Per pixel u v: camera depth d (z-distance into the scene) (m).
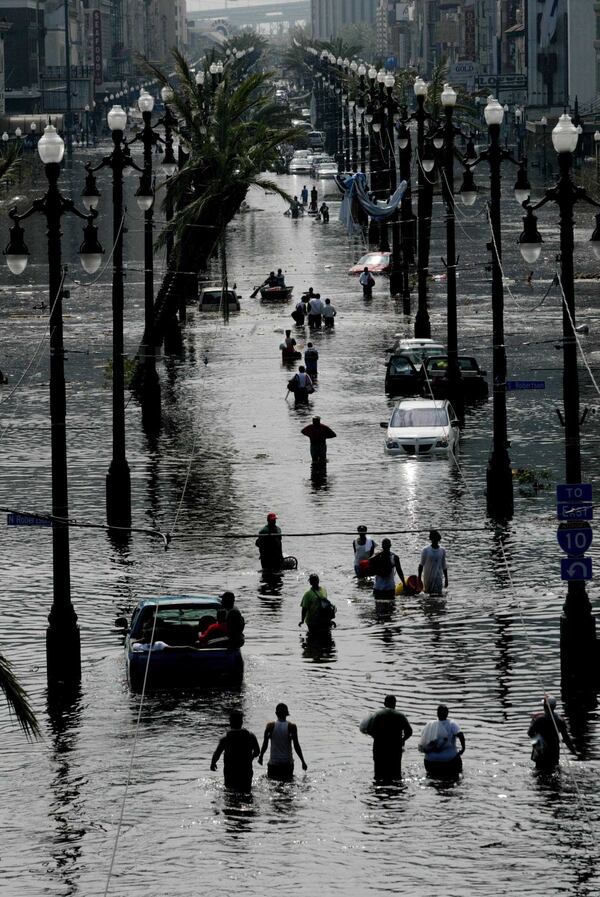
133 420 124.12
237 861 45.59
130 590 77.00
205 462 107.31
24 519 64.12
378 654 66.12
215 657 61.91
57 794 51.44
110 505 89.94
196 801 50.53
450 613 72.00
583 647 60.34
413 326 176.88
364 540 79.56
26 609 74.00
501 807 49.62
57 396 64.25
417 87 151.75
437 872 44.47
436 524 88.44
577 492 60.00
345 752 55.16
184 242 151.50
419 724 57.31
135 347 162.75
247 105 156.38
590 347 151.00
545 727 52.78
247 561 82.62
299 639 68.75
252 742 51.88
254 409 128.75
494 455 90.12
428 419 110.62
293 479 101.44
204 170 153.88
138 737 56.94
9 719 59.53
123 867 45.31
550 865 44.84
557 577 77.50
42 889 43.81
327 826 48.25
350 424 121.25
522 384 89.38
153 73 165.75
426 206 155.12
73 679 63.31
